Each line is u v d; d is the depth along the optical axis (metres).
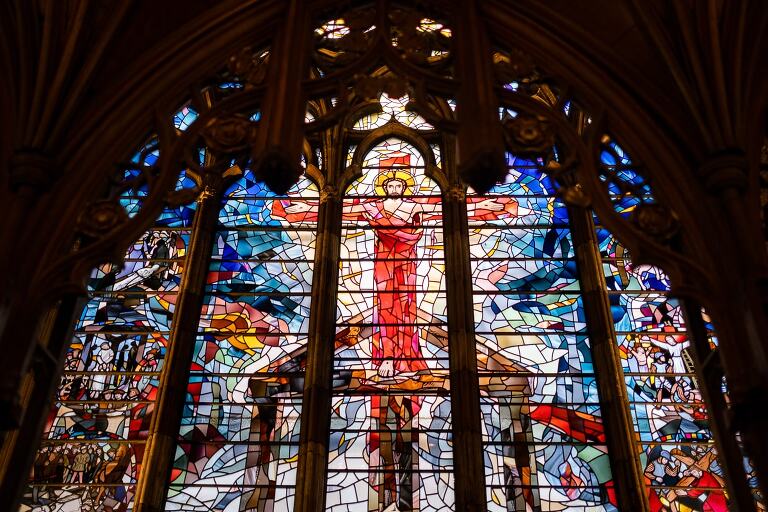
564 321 10.71
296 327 10.67
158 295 10.99
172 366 10.11
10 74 8.72
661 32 9.09
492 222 11.57
